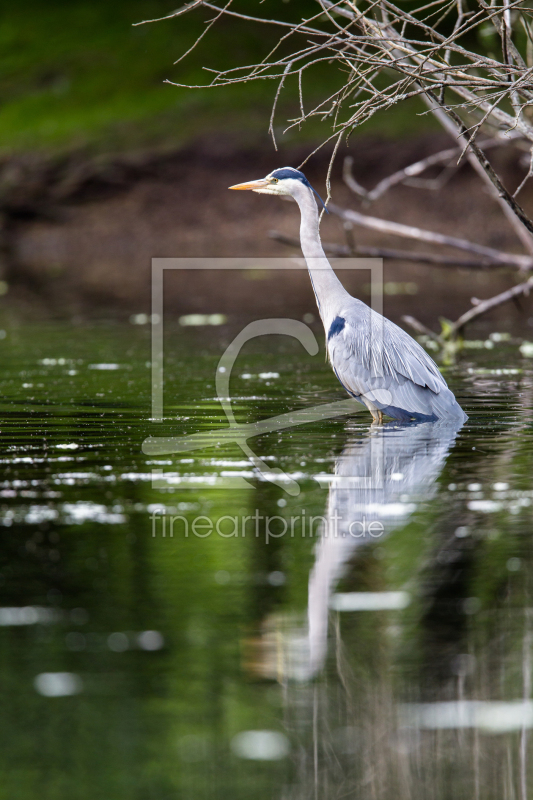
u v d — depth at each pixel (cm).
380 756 480
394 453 1020
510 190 4234
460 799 455
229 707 515
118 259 4575
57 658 559
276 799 447
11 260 4619
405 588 655
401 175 1734
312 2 5894
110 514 817
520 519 784
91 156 5109
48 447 1078
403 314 2561
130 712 508
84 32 6244
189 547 738
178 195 4994
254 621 607
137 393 1460
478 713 512
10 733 489
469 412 1248
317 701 522
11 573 682
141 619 610
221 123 5131
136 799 445
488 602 631
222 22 5984
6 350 2027
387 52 1062
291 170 1347
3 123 5516
